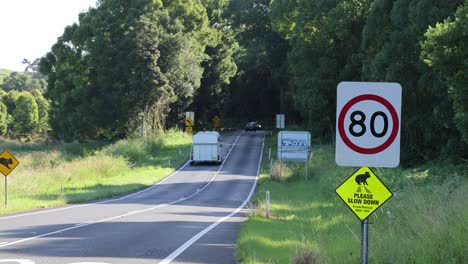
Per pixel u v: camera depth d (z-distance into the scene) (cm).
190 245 1591
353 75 4925
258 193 3662
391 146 769
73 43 7512
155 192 3912
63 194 3331
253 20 9162
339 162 778
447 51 1895
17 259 1318
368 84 772
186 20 8019
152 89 6850
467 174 2481
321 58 5066
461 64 1894
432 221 1091
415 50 3184
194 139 5853
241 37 9981
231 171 5409
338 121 779
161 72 7031
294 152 4609
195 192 3931
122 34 7100
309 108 5559
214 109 10462
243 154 6644
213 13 9462
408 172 2636
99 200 3294
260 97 10519
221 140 8025
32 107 13000
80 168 4441
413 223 1211
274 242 1594
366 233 795
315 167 4638
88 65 7525
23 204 2772
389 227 1298
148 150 6378
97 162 4734
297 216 2400
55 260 1309
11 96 14825
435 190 1725
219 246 1578
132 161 5688
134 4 7275
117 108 6994
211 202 3284
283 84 9450
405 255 970
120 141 6303
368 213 793
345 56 5034
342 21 4759
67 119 7450
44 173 4003
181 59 7125
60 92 7762
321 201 2966
